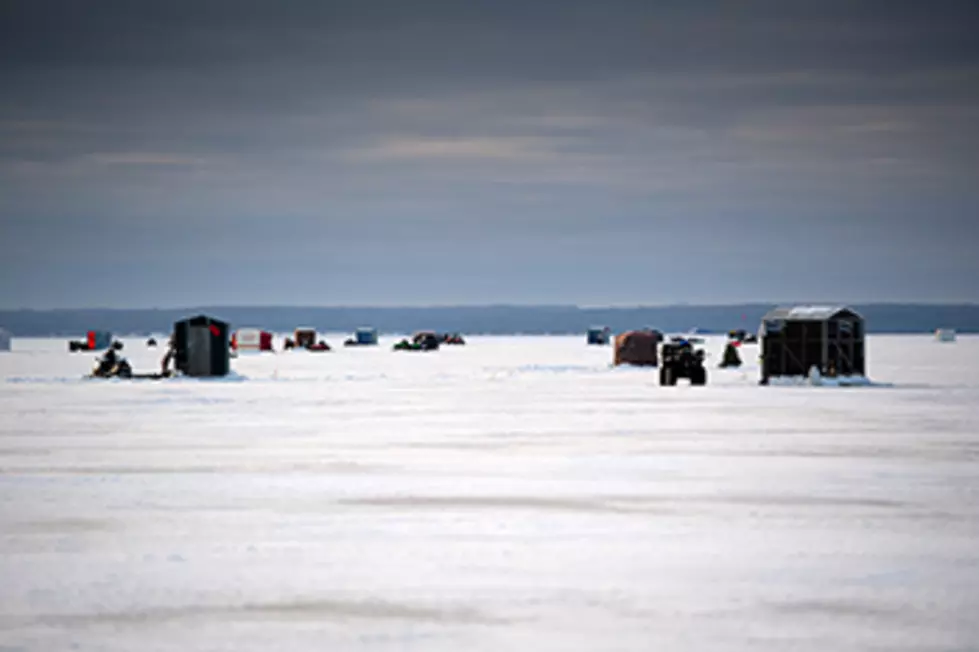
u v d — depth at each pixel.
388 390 87.44
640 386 93.00
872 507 30.59
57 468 39.38
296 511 30.19
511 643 18.05
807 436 49.94
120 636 18.55
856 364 95.19
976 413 62.62
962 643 18.00
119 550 25.11
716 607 20.11
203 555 24.52
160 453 43.97
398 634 18.58
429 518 29.03
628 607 20.11
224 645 18.05
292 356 190.25
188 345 104.44
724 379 103.75
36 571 23.05
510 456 42.69
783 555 24.33
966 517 29.05
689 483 35.16
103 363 105.50
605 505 31.00
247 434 51.62
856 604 20.28
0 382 99.38
